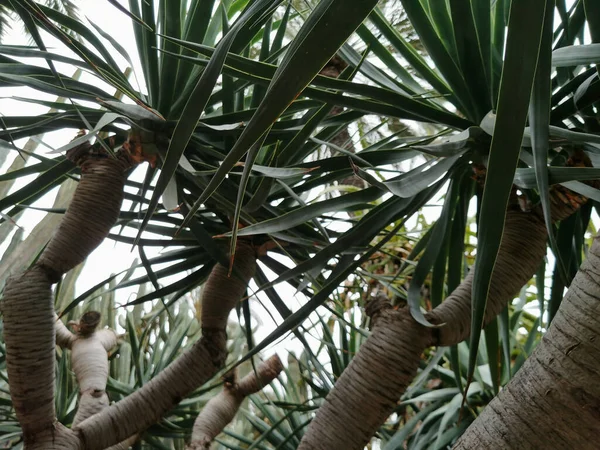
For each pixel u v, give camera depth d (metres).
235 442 3.75
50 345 1.62
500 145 0.66
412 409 3.43
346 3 0.55
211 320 1.95
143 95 1.82
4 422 2.87
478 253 0.74
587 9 1.19
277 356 2.56
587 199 1.70
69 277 3.44
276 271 2.20
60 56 1.72
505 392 0.66
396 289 2.36
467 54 1.50
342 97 1.47
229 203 1.66
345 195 1.44
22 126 1.81
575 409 0.59
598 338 0.59
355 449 1.44
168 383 1.88
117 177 1.74
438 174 1.41
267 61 1.90
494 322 1.82
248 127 0.58
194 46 1.20
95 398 2.28
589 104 1.49
